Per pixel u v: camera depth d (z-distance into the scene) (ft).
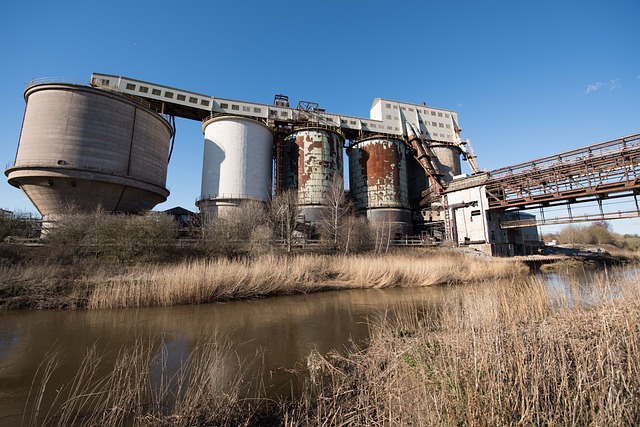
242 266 61.46
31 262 61.72
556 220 115.55
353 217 134.62
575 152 104.47
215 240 85.66
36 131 105.81
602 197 102.01
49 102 107.76
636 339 16.89
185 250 84.79
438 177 180.14
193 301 49.60
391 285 68.74
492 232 134.10
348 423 14.39
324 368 22.11
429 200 172.86
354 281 68.85
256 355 25.68
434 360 18.10
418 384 15.34
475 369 13.17
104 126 113.19
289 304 49.06
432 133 197.98
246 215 112.47
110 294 47.39
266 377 21.31
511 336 17.53
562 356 14.84
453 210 147.33
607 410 11.49
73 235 73.15
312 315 41.06
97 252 71.61
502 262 99.25
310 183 154.51
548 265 108.68
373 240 125.70
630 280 32.30
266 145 160.04
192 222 119.75
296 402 17.69
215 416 15.79
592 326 20.29
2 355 25.99
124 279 54.44
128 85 146.10
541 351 16.56
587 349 16.52
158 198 132.26
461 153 204.03
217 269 56.54
